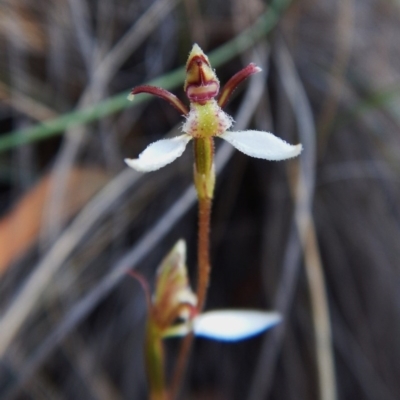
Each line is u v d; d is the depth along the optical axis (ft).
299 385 0.66
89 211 0.62
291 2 0.67
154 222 0.67
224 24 0.69
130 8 0.70
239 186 0.70
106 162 0.66
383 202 0.71
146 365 0.50
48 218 0.62
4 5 0.65
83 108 0.64
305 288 0.67
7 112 0.67
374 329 0.69
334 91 0.69
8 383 0.61
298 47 0.73
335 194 0.71
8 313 0.57
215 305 0.70
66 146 0.64
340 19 0.71
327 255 0.70
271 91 0.69
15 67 0.65
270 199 0.69
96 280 0.65
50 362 0.65
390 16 0.78
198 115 0.43
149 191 0.68
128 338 0.67
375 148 0.71
